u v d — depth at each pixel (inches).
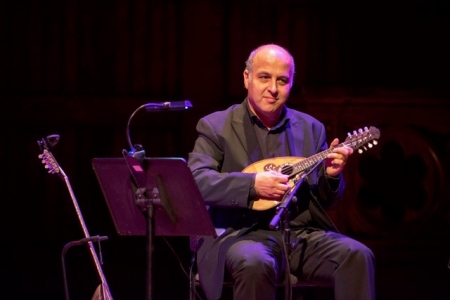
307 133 318.7
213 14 532.1
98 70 532.7
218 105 532.7
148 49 534.3
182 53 533.0
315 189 310.8
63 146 530.0
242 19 535.8
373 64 539.5
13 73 527.5
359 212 514.3
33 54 528.1
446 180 517.7
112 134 533.0
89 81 532.4
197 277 308.3
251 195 291.7
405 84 539.8
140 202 270.4
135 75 534.3
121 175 273.7
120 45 533.3
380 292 471.2
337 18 538.0
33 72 528.7
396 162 526.6
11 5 526.3
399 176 527.2
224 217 308.3
